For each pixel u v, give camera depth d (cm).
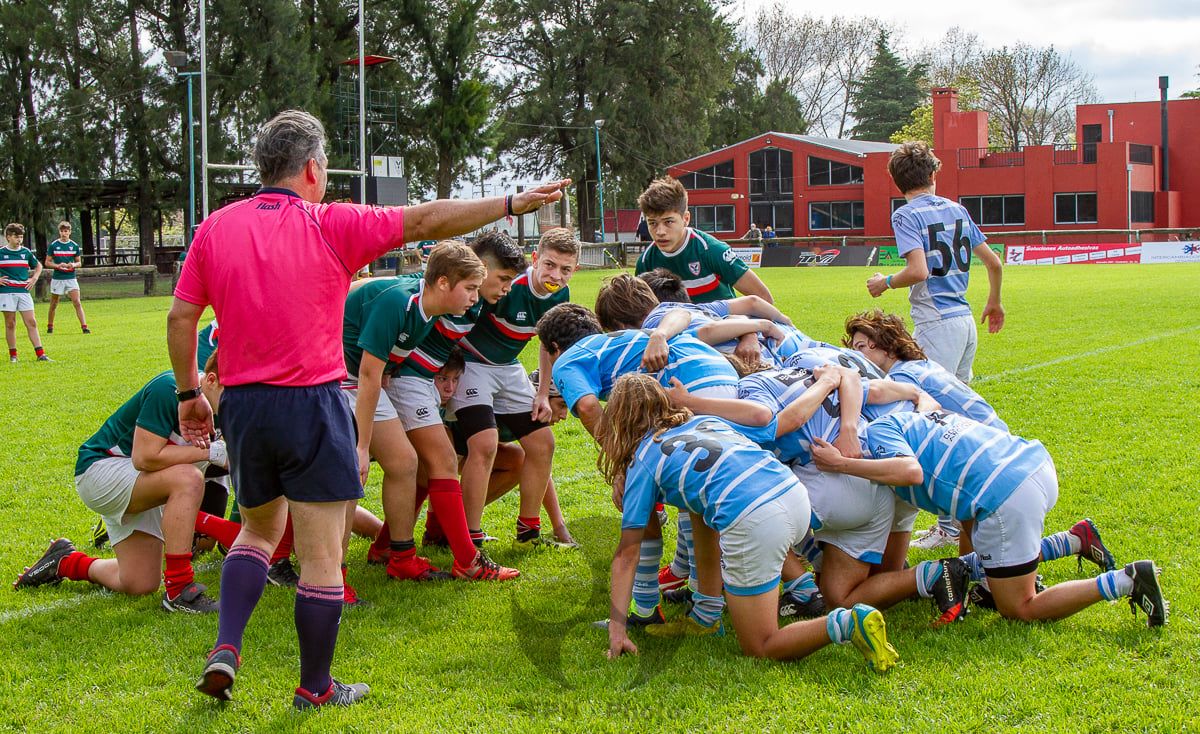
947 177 4338
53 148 3366
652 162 4859
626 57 4816
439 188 4162
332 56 3862
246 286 312
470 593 436
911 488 369
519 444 539
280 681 347
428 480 471
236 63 3519
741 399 380
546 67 4859
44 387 1038
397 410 452
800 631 336
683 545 420
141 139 3478
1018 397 826
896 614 384
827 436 378
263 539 340
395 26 4031
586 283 2638
